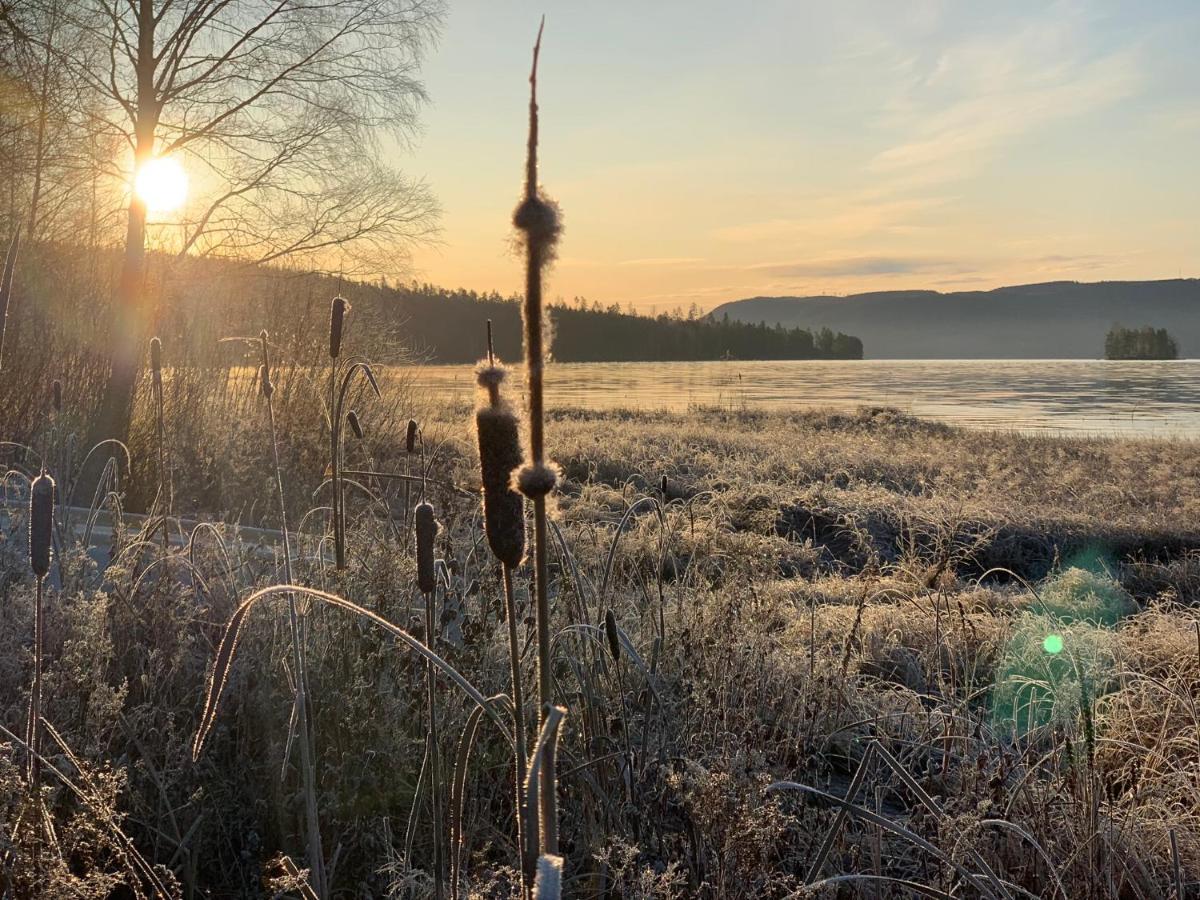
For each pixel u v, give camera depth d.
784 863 3.18
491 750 3.51
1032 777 3.78
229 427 10.09
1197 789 3.96
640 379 86.19
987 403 54.84
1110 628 6.88
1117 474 18.59
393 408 13.39
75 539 4.57
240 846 3.13
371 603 3.79
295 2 13.75
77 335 10.94
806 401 51.72
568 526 6.90
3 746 2.36
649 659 4.18
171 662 3.52
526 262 0.91
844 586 8.61
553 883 0.76
